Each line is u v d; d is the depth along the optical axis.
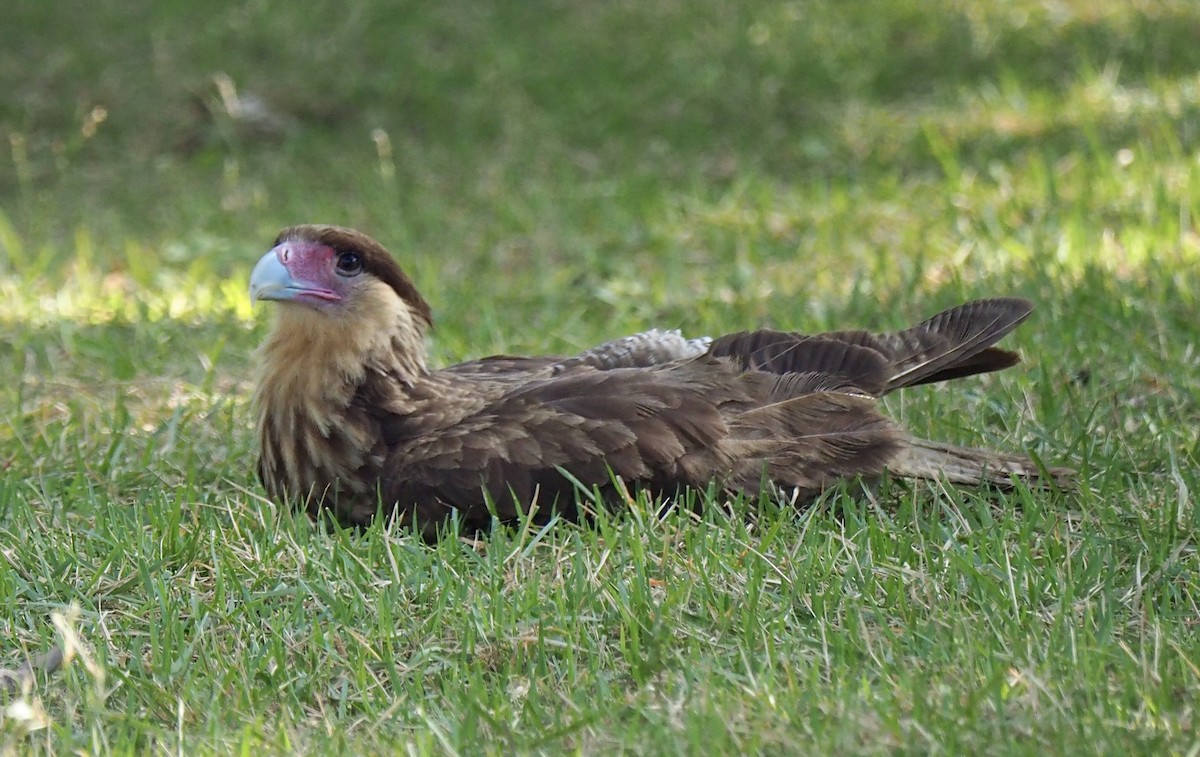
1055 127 18.33
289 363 9.70
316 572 8.66
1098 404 10.84
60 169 19.44
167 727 7.32
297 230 9.71
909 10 22.33
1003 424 10.95
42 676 7.77
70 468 10.83
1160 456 10.05
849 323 13.38
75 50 21.89
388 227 17.23
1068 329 12.30
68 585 8.66
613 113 20.17
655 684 7.45
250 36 22.14
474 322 14.16
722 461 9.38
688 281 15.16
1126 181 16.09
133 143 20.33
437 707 7.37
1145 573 8.34
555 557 8.69
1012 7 22.27
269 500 10.01
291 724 7.24
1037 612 7.93
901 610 8.00
